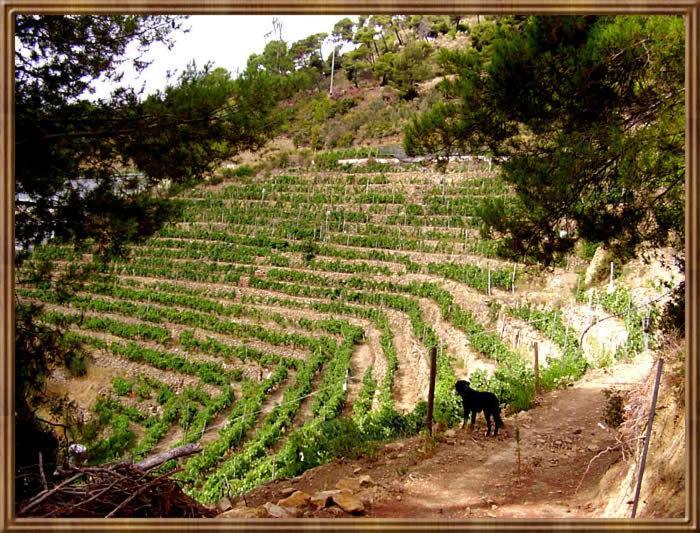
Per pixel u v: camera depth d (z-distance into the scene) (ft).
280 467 48.03
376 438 33.50
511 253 24.32
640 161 19.99
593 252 71.20
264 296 110.93
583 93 20.71
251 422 70.28
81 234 25.11
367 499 20.44
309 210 133.90
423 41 157.89
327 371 80.79
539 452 26.99
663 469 16.26
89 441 25.98
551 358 50.11
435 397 43.06
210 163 27.61
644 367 41.27
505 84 21.48
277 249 125.59
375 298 99.04
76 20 23.38
